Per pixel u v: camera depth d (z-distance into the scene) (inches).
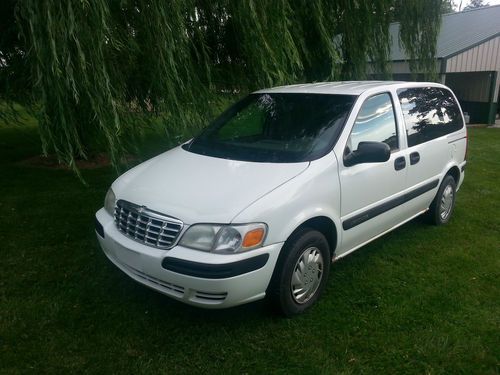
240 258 106.6
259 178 121.5
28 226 196.7
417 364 108.6
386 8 307.4
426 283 147.9
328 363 108.1
